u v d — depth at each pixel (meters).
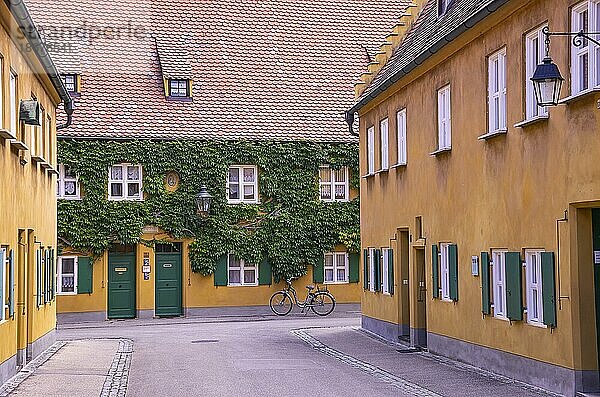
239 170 39.22
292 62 41.88
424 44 23.48
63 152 36.94
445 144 22.02
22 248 20.53
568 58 14.90
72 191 37.44
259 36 42.41
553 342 15.56
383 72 29.05
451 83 21.11
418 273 24.44
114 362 21.69
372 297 29.25
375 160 28.66
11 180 18.53
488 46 18.66
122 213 37.59
